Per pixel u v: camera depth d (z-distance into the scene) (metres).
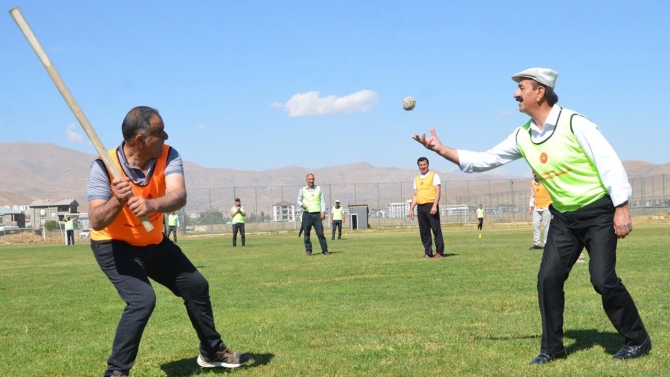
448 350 6.71
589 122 5.98
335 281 13.37
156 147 5.55
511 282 12.22
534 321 8.18
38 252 35.31
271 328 8.23
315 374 5.92
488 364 6.09
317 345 7.16
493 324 8.05
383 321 8.46
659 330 7.39
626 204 5.88
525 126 6.44
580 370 5.77
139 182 5.55
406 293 11.12
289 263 18.72
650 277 12.42
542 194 19.64
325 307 9.84
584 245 6.28
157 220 5.77
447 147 6.62
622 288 6.11
